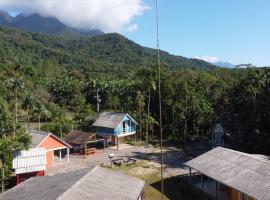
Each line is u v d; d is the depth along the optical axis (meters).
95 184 25.81
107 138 63.66
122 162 48.88
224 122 57.84
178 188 38.31
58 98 99.88
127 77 109.19
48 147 48.69
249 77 56.66
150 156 54.41
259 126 50.38
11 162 40.31
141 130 70.00
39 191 25.67
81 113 84.38
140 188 28.00
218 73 92.69
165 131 72.31
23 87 72.38
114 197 24.72
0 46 193.50
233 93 59.44
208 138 67.12
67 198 22.80
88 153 55.81
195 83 77.19
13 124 54.53
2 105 55.03
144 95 75.25
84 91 101.62
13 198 25.77
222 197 34.88
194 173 43.47
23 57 193.62
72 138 57.47
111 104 87.31
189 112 71.19
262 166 31.77
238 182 30.70
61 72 158.75
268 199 26.55
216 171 34.31
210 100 74.44
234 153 36.59
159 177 42.50
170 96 73.19
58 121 68.75
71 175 28.38
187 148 60.84
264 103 50.62
